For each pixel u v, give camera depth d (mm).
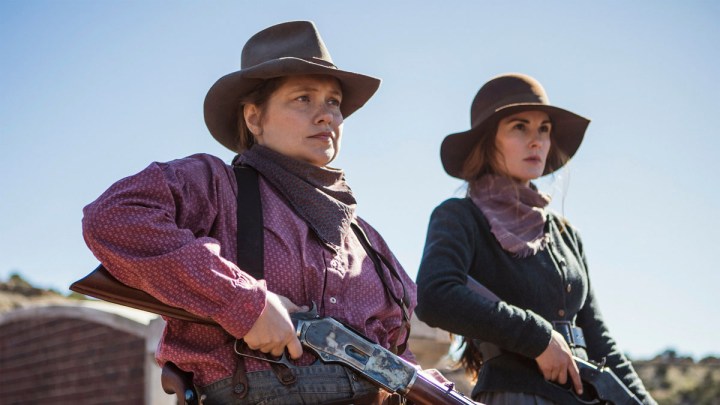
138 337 9117
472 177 4199
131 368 9109
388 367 2736
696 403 9164
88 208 2547
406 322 3074
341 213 2951
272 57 3137
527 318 3693
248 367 2604
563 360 3699
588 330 4125
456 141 4242
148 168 2648
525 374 3748
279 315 2553
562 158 4430
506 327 3656
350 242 2986
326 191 2986
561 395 3725
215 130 3301
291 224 2838
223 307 2480
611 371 3830
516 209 4039
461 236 3908
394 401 2844
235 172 2896
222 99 3176
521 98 4219
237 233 2758
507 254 3930
